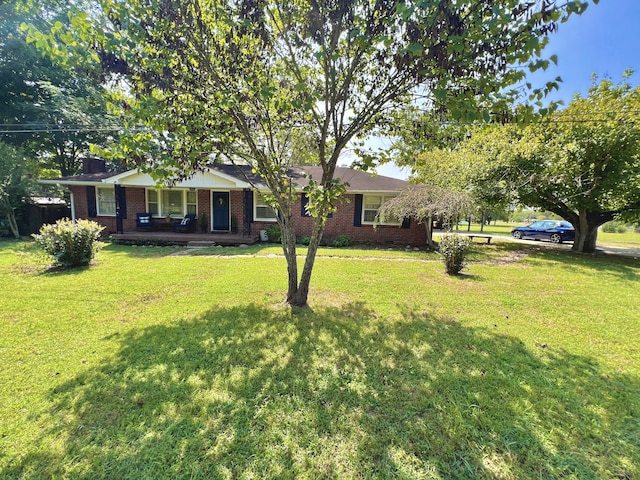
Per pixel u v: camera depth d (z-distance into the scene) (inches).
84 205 491.2
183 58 135.3
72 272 253.4
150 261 306.2
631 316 175.9
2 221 490.3
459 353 128.3
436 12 98.0
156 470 71.0
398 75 134.9
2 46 551.5
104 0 111.0
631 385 107.2
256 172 180.5
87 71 127.1
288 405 94.0
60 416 87.1
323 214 163.3
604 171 388.2
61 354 121.7
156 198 500.1
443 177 486.6
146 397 96.3
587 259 381.4
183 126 136.0
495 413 91.8
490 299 203.5
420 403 96.0
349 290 217.0
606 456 77.0
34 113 631.8
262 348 129.4
